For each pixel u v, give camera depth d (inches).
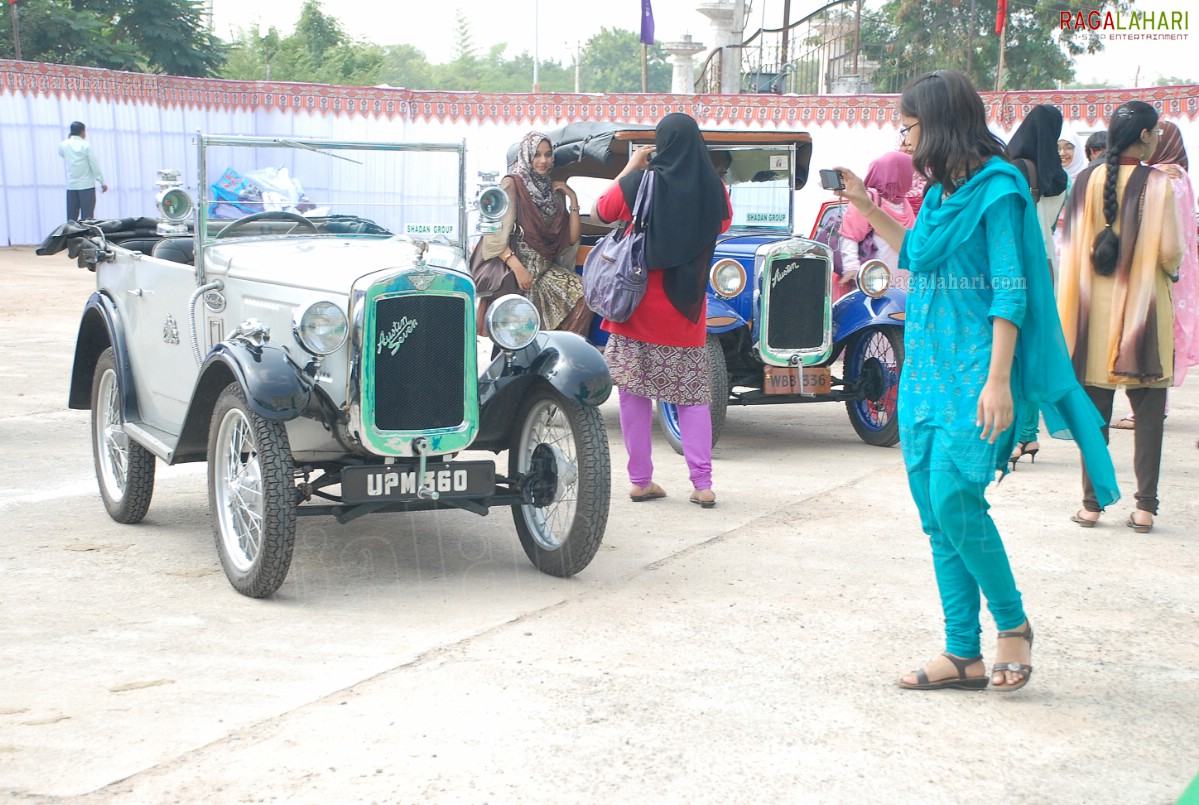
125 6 1327.5
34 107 807.7
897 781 127.3
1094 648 166.7
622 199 231.9
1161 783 127.5
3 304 571.8
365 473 186.2
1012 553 211.8
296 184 222.4
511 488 208.5
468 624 176.4
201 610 182.4
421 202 229.9
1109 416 233.0
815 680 154.6
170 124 868.0
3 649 164.9
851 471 281.7
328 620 178.1
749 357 315.3
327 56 1902.1
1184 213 220.4
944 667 150.9
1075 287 229.1
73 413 337.1
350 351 186.1
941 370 143.6
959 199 140.3
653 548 216.4
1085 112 654.5
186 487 268.5
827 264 303.7
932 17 1109.1
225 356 185.2
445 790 125.2
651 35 842.2
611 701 147.6
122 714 143.8
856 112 722.2
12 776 128.0
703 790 125.1
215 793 124.6
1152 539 220.7
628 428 248.4
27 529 228.4
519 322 197.6
